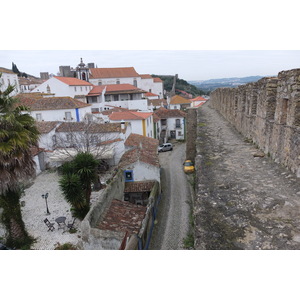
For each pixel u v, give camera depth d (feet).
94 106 158.92
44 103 110.11
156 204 55.88
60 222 49.21
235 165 27.04
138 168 61.21
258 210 17.63
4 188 41.16
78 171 50.14
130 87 183.52
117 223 40.06
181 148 126.62
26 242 45.44
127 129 92.07
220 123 57.88
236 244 14.35
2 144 37.06
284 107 25.53
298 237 14.57
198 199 19.76
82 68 203.00
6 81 154.92
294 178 21.80
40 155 82.23
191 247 40.68
